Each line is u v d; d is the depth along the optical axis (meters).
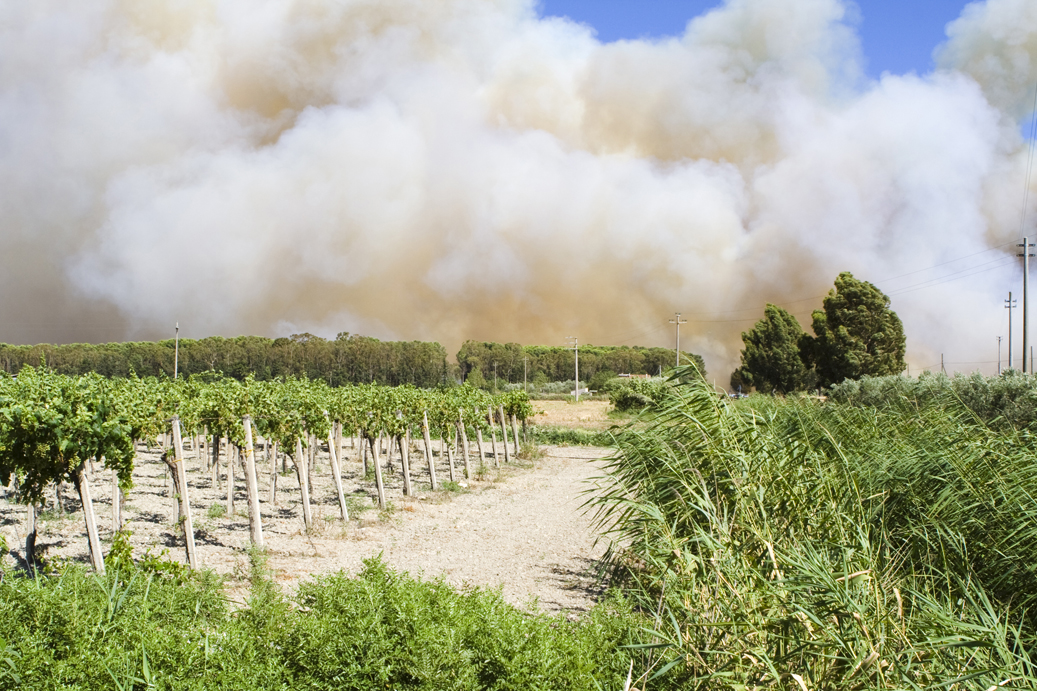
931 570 5.12
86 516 6.98
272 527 11.46
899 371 41.34
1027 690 3.48
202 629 4.04
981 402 14.46
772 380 51.78
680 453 6.59
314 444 19.53
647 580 5.75
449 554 9.73
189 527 8.27
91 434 7.02
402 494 15.80
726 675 3.81
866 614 3.89
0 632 3.48
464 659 3.75
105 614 3.92
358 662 3.74
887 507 6.10
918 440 7.10
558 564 9.19
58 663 3.21
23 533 9.89
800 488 5.71
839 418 8.23
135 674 3.33
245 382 12.07
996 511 5.50
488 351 107.12
